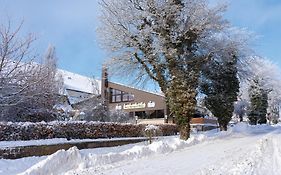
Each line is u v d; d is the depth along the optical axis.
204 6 21.62
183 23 21.50
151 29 20.88
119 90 46.19
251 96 51.94
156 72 21.94
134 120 35.34
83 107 32.56
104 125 21.64
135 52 21.47
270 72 52.47
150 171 10.08
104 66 22.58
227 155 13.55
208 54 22.25
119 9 21.55
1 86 15.92
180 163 11.76
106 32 21.95
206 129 42.47
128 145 20.09
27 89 17.30
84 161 11.52
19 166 11.77
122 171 10.15
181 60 21.59
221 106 28.80
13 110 18.31
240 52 24.75
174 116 22.05
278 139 20.56
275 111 70.44
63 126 18.47
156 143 16.12
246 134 27.23
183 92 21.31
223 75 26.66
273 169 9.68
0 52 15.74
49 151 15.27
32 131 16.61
